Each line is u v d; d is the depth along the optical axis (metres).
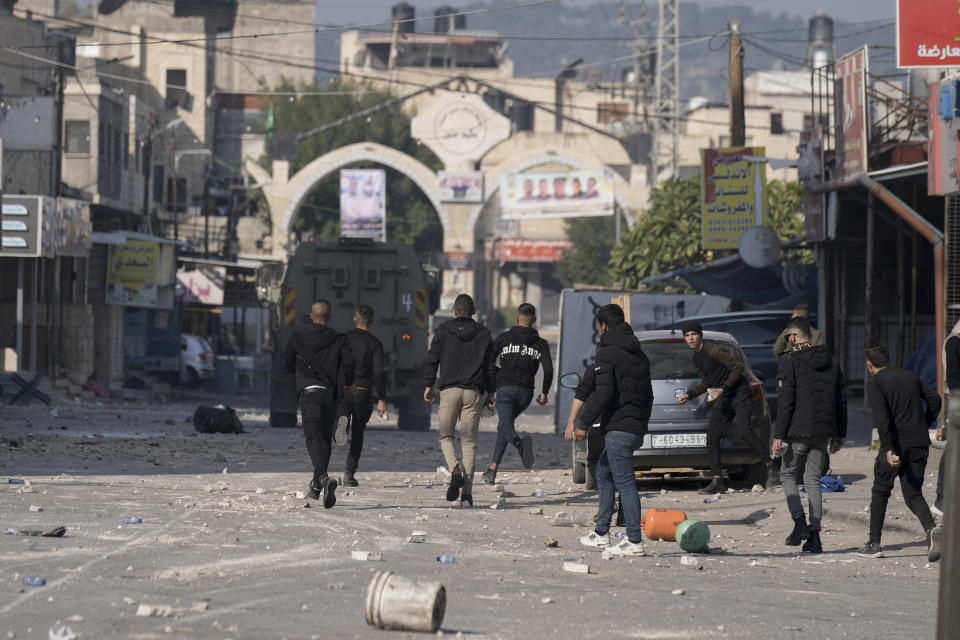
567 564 20.77
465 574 19.70
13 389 79.31
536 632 15.06
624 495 23.36
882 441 24.36
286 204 181.38
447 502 31.58
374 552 21.41
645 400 23.59
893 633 16.23
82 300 102.12
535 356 33.84
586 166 182.00
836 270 68.19
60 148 98.94
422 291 65.31
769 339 56.50
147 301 104.31
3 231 86.25
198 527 24.41
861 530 28.67
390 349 64.94
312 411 29.44
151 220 132.88
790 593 19.61
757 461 35.00
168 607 15.34
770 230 66.44
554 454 50.06
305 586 17.78
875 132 60.81
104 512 26.62
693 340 34.09
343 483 34.91
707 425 34.59
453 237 182.25
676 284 103.56
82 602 16.02
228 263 126.75
